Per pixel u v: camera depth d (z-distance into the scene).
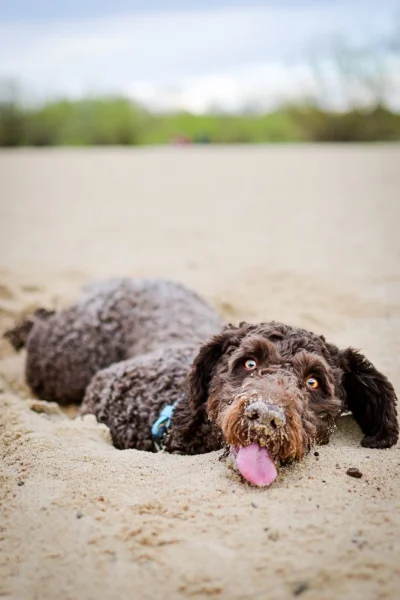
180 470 0.99
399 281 2.10
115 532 0.87
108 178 5.16
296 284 2.08
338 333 1.66
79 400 1.58
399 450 1.06
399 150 6.84
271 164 5.78
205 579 0.80
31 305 1.91
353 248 2.58
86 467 1.00
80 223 3.29
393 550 0.82
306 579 0.79
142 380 1.24
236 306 1.90
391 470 0.99
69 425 1.19
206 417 1.12
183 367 1.25
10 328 1.79
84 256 2.53
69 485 0.96
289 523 0.87
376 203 3.64
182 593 0.79
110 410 1.25
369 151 6.87
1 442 1.10
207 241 2.79
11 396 1.28
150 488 0.94
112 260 2.46
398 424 1.12
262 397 0.96
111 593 0.79
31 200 4.11
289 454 0.95
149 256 2.52
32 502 0.92
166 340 1.46
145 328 1.52
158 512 0.90
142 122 10.89
